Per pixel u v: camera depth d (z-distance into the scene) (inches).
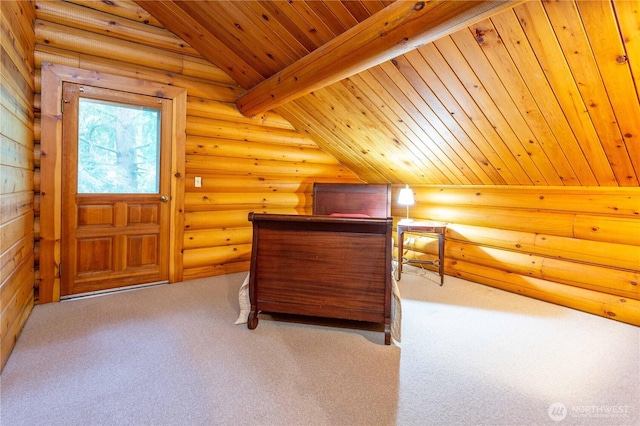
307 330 104.5
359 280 98.8
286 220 100.0
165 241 145.3
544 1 71.7
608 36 72.8
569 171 119.2
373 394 72.6
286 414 66.0
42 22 116.2
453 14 70.8
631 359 88.7
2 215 78.4
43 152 117.4
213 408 67.3
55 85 118.4
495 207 150.9
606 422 64.6
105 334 98.5
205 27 129.4
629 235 113.8
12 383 73.8
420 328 106.8
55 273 122.0
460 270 161.0
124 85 130.8
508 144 119.3
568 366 84.9
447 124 122.8
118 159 133.4
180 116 144.4
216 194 158.7
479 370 82.7
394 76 111.0
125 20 130.3
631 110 86.7
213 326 105.7
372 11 91.7
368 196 179.0
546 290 131.4
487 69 92.7
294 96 128.3
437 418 65.4
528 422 64.5
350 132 160.6
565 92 89.7
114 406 67.2
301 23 106.7
